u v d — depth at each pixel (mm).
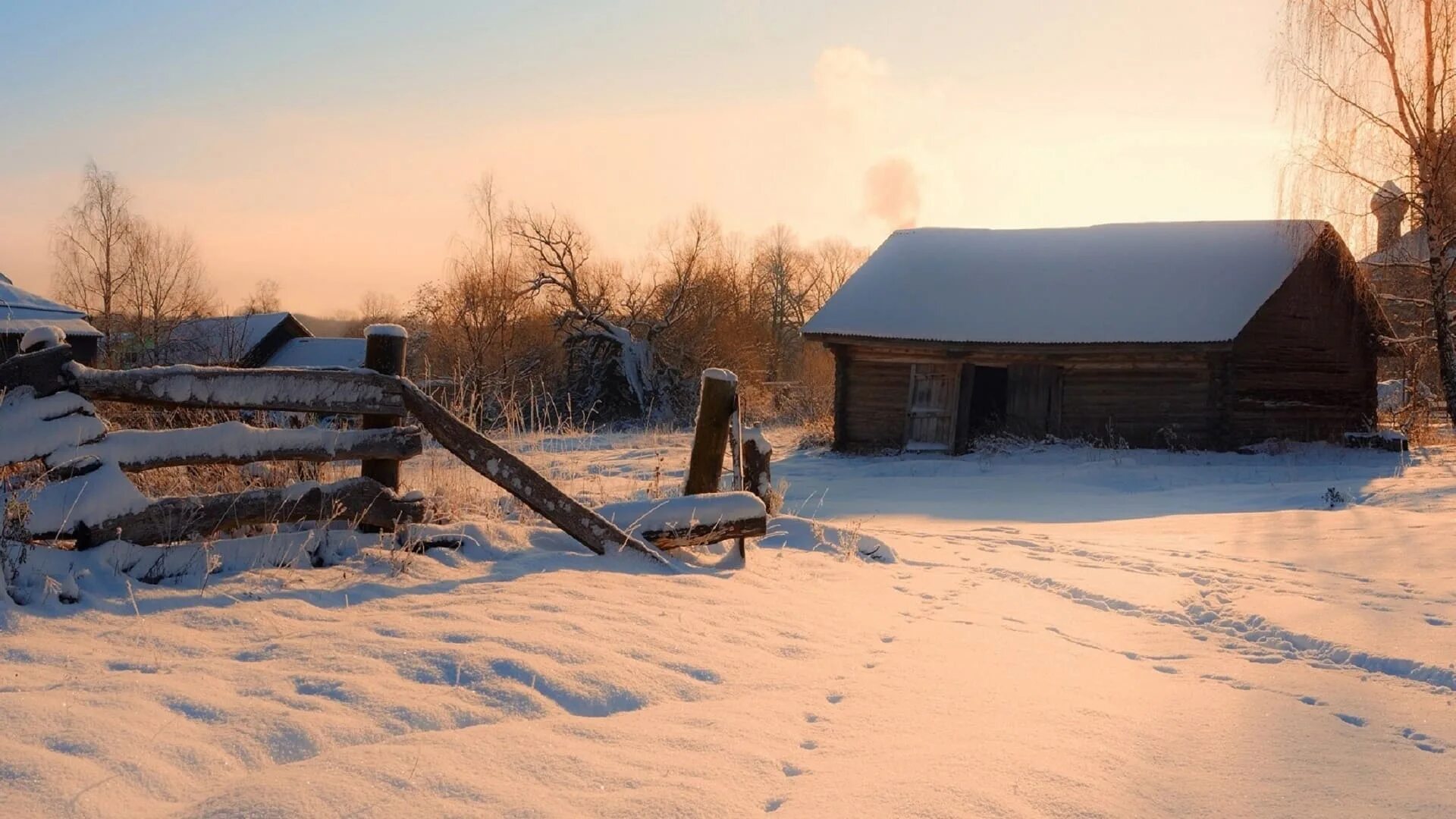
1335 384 25422
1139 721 3920
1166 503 14875
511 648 4223
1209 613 6156
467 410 9664
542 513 6520
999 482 19000
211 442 5617
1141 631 5797
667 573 6484
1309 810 3047
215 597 4758
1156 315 24047
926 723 3834
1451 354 23156
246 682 3613
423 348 36219
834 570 7527
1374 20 22531
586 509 6609
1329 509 12648
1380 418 30344
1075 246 27844
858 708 4004
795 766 3332
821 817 2875
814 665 4664
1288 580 7121
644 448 22281
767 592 6352
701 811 2867
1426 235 23609
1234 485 17328
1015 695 4254
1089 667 4855
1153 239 27344
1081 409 24641
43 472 5270
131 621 4273
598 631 4707
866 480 19641
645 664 4301
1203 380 23719
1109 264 26625
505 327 36969
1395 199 23391
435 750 3150
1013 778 3195
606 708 3834
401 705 3512
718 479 8070
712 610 5539
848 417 26391
